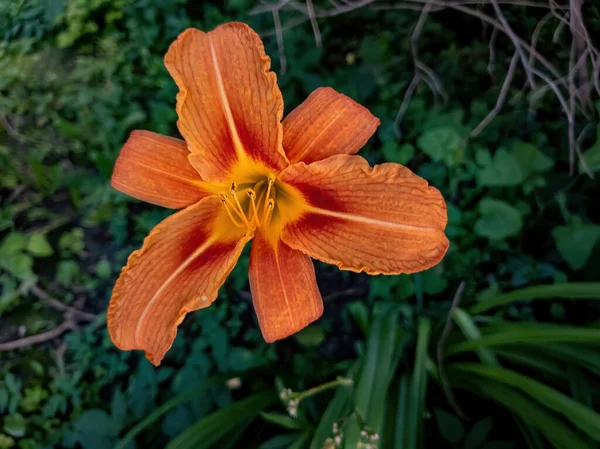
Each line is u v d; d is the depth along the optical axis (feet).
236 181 0.53
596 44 0.91
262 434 0.81
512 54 0.97
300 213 0.52
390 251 0.46
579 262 0.80
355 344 0.89
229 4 0.98
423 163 0.94
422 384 0.67
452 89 0.97
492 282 0.87
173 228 0.51
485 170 0.86
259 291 0.52
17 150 0.95
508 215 0.83
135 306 0.48
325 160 0.46
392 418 0.65
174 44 0.43
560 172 0.91
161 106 0.93
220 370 0.82
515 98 0.91
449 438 0.73
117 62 0.99
